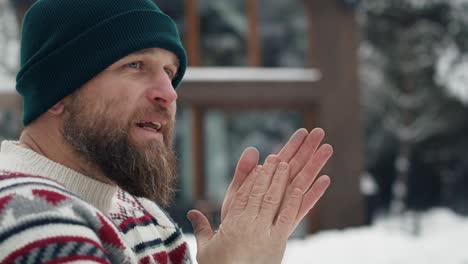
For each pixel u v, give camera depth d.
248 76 10.00
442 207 19.92
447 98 18.73
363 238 9.15
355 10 10.12
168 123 1.19
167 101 1.17
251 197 1.20
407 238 9.29
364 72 18.80
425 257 8.28
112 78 1.13
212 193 9.84
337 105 10.03
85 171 1.15
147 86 1.16
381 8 17.98
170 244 1.37
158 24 1.18
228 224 1.19
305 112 10.16
